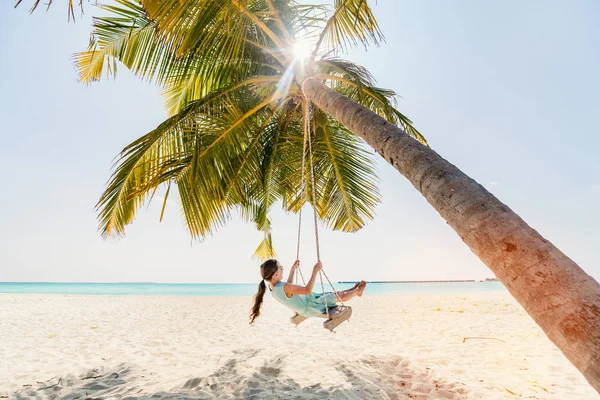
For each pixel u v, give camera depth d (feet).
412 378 13.34
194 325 27.78
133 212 15.55
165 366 15.48
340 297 12.64
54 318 31.55
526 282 4.19
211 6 10.04
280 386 12.64
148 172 13.82
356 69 15.40
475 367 14.58
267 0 13.16
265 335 23.13
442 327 25.29
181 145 14.67
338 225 23.91
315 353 17.53
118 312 36.91
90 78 16.94
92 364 15.84
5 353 18.02
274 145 19.10
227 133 15.08
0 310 37.83
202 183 13.84
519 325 25.54
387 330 24.40
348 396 11.53
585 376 3.52
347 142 20.30
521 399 11.02
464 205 5.22
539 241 4.40
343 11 13.33
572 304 3.79
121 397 11.68
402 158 6.82
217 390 12.30
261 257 28.14
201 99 13.21
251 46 14.98
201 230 13.35
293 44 14.48
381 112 17.65
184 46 10.44
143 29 15.20
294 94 14.99
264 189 21.76
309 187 22.29
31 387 12.73
